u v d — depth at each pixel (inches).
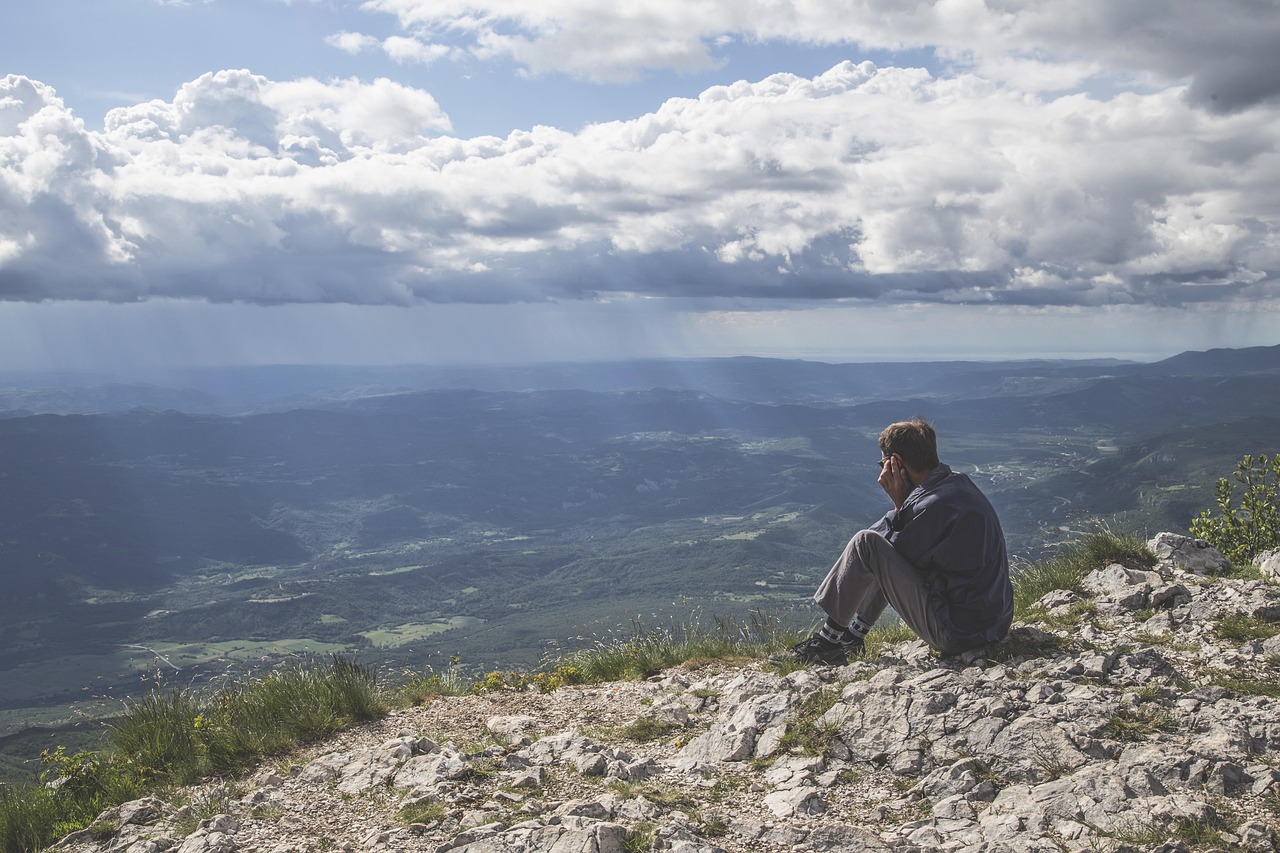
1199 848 125.6
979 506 215.3
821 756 178.7
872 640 280.4
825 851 139.9
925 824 146.6
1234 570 311.3
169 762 229.8
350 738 244.1
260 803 191.0
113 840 182.7
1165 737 164.4
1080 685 189.2
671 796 168.6
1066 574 311.6
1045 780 154.9
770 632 315.9
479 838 150.7
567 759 197.0
